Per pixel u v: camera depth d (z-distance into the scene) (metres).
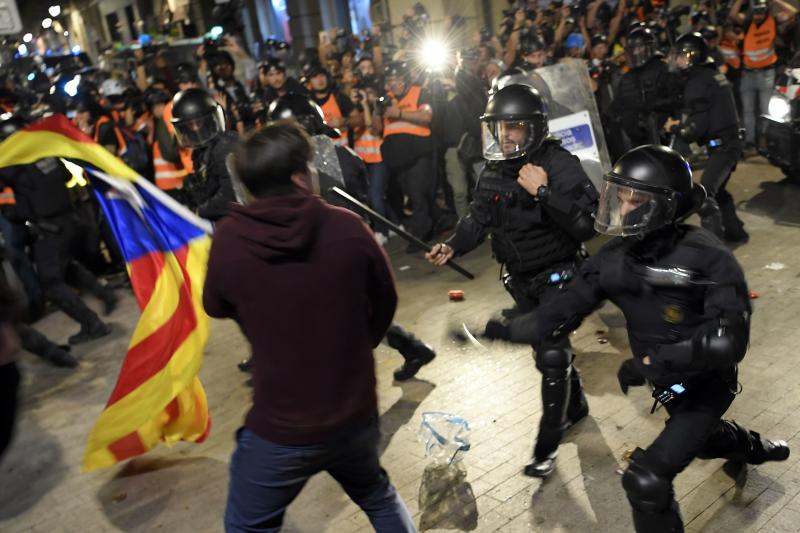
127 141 7.95
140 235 3.97
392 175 8.25
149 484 3.98
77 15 31.09
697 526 3.04
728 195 6.30
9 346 2.22
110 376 5.63
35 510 3.90
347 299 2.21
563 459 3.63
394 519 2.51
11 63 19.77
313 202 2.18
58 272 6.30
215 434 4.46
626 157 2.49
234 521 2.37
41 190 6.04
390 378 4.81
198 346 3.95
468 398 4.39
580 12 9.78
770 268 5.69
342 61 9.84
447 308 5.93
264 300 2.17
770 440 3.40
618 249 2.58
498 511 3.30
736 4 9.52
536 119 3.33
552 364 3.43
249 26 18.33
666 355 2.43
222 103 7.93
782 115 7.27
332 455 2.29
